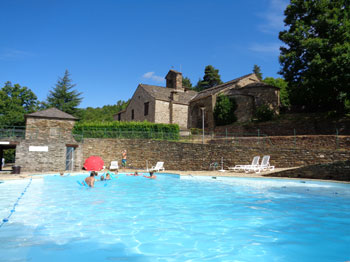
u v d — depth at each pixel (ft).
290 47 94.58
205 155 71.00
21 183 49.01
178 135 89.76
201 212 25.17
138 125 93.81
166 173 63.21
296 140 65.87
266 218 22.62
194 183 48.57
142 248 15.28
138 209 26.68
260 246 15.64
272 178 46.68
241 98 104.73
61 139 79.25
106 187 44.73
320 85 78.18
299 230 19.04
